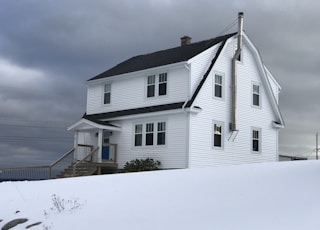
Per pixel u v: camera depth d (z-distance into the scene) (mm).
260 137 31266
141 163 27375
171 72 28312
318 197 9938
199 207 10758
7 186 18922
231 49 29922
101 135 29391
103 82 32781
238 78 30141
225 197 11258
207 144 27375
